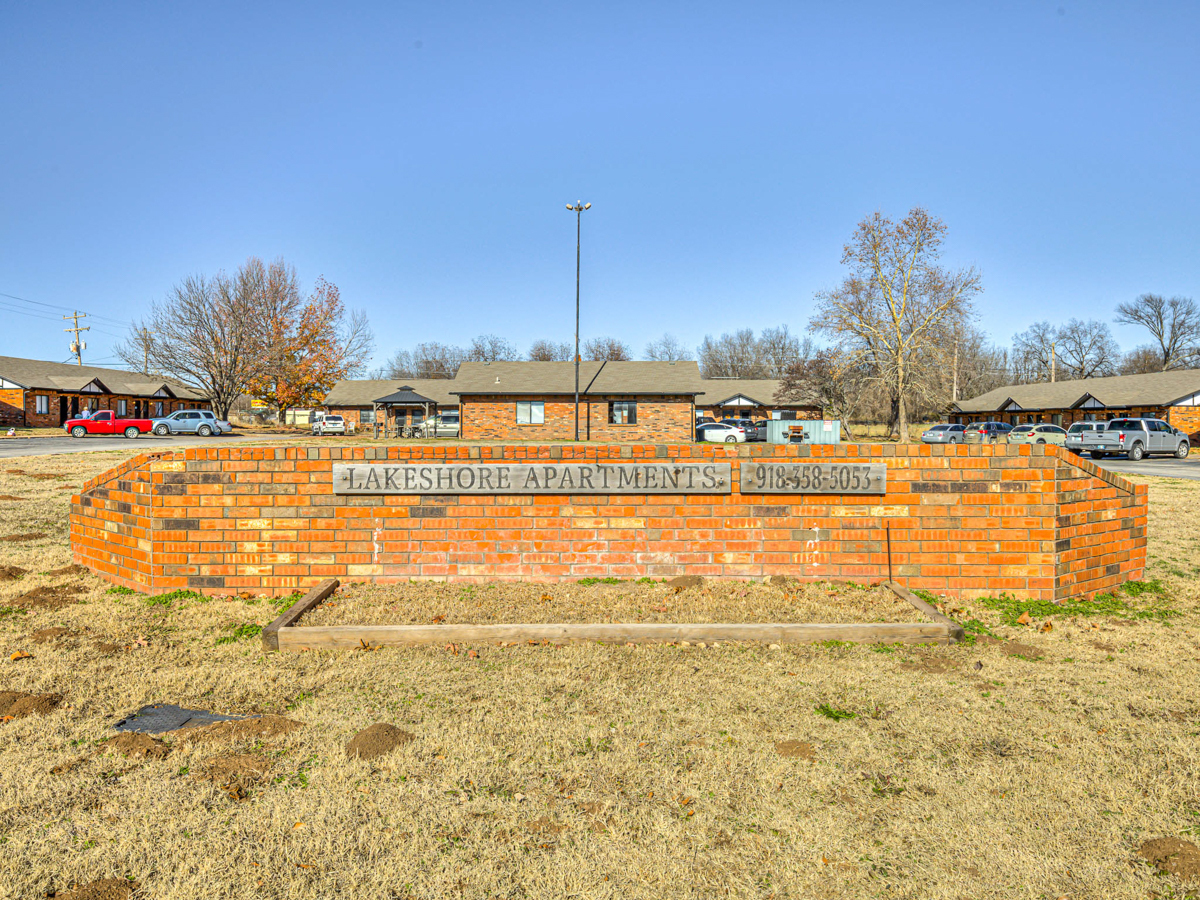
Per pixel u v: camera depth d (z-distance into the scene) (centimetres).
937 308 4112
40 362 5559
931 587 657
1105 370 8381
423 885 268
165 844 290
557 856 287
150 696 441
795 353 10325
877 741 389
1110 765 365
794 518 656
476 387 4406
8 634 549
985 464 653
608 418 4366
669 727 402
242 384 5822
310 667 487
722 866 283
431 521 650
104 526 715
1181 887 272
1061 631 580
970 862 287
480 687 454
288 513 648
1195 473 2138
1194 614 635
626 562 656
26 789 329
